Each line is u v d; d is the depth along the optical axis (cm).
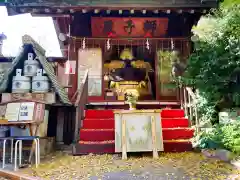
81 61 834
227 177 366
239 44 536
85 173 396
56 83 638
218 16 618
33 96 584
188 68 692
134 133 518
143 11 707
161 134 526
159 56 834
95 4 690
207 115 608
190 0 682
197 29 643
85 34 835
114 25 807
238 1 539
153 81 1019
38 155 462
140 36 830
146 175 380
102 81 832
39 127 546
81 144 546
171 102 782
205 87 614
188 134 582
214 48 591
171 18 823
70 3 689
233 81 589
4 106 510
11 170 421
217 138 507
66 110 662
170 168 418
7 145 536
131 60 1027
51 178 372
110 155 530
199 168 415
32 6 684
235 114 561
